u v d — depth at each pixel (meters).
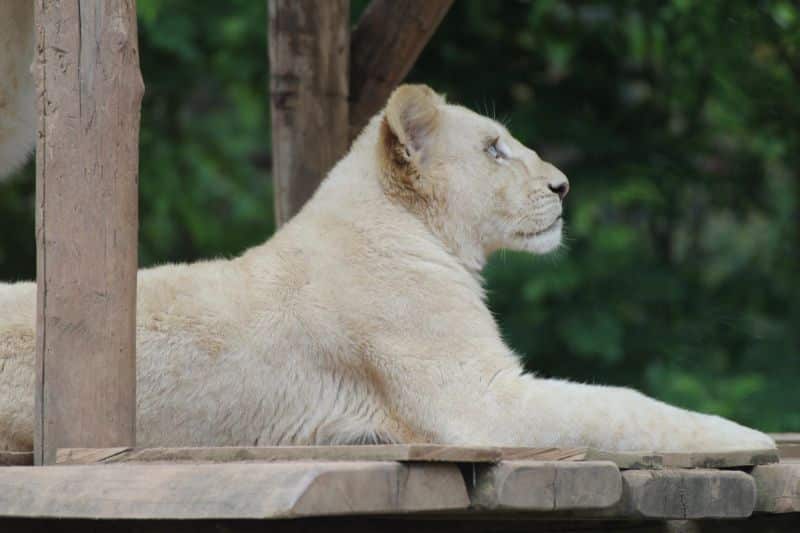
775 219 24.39
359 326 9.52
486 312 9.98
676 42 21.64
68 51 8.24
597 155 22.09
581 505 7.42
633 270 22.69
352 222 9.91
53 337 8.20
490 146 10.30
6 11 11.34
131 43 8.34
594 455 7.79
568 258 22.25
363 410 9.52
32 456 8.55
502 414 9.27
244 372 9.39
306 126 13.05
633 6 21.47
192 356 9.30
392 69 13.48
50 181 8.22
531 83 22.31
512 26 22.22
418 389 9.43
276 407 9.45
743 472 8.37
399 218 9.98
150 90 24.44
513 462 7.27
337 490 6.58
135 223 8.38
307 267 9.70
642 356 21.80
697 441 9.09
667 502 7.89
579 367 21.86
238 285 9.62
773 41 21.45
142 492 7.07
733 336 22.14
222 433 9.38
